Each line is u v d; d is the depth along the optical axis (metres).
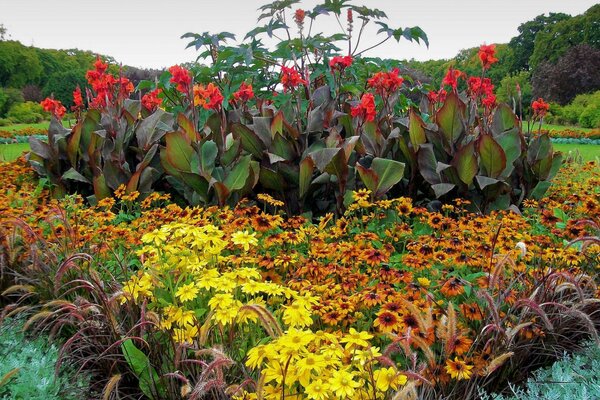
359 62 6.97
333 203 4.99
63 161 5.68
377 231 4.05
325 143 4.95
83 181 5.43
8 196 5.04
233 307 2.22
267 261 3.05
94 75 5.51
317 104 5.90
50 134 5.82
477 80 5.28
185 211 4.09
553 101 37.84
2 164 6.92
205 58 7.50
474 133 5.59
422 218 4.20
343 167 4.61
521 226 3.69
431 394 2.22
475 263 2.98
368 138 5.10
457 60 52.53
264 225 3.52
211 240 2.58
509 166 4.93
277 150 4.86
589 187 5.88
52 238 3.60
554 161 5.41
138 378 2.44
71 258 2.51
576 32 49.25
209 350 1.92
